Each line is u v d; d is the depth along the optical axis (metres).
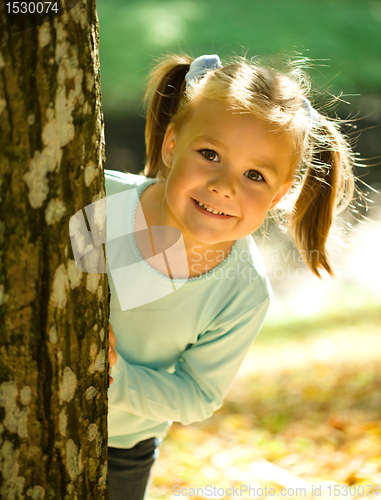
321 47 16.19
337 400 4.49
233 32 16.59
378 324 7.43
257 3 18.97
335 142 2.11
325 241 2.16
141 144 13.61
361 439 3.55
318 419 4.16
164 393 1.85
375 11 19.77
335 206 2.18
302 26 17.61
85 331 1.27
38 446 1.23
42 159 1.09
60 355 1.22
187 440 4.00
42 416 1.22
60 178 1.13
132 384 1.79
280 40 16.41
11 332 1.15
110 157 13.23
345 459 3.27
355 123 13.09
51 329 1.19
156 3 18.23
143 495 2.24
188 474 3.32
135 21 17.16
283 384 5.38
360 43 17.25
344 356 6.01
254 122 1.62
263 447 3.74
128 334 1.93
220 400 2.04
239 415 4.61
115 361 1.67
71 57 1.09
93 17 1.14
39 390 1.21
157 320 1.91
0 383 1.17
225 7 18.42
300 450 3.57
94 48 1.16
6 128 1.05
